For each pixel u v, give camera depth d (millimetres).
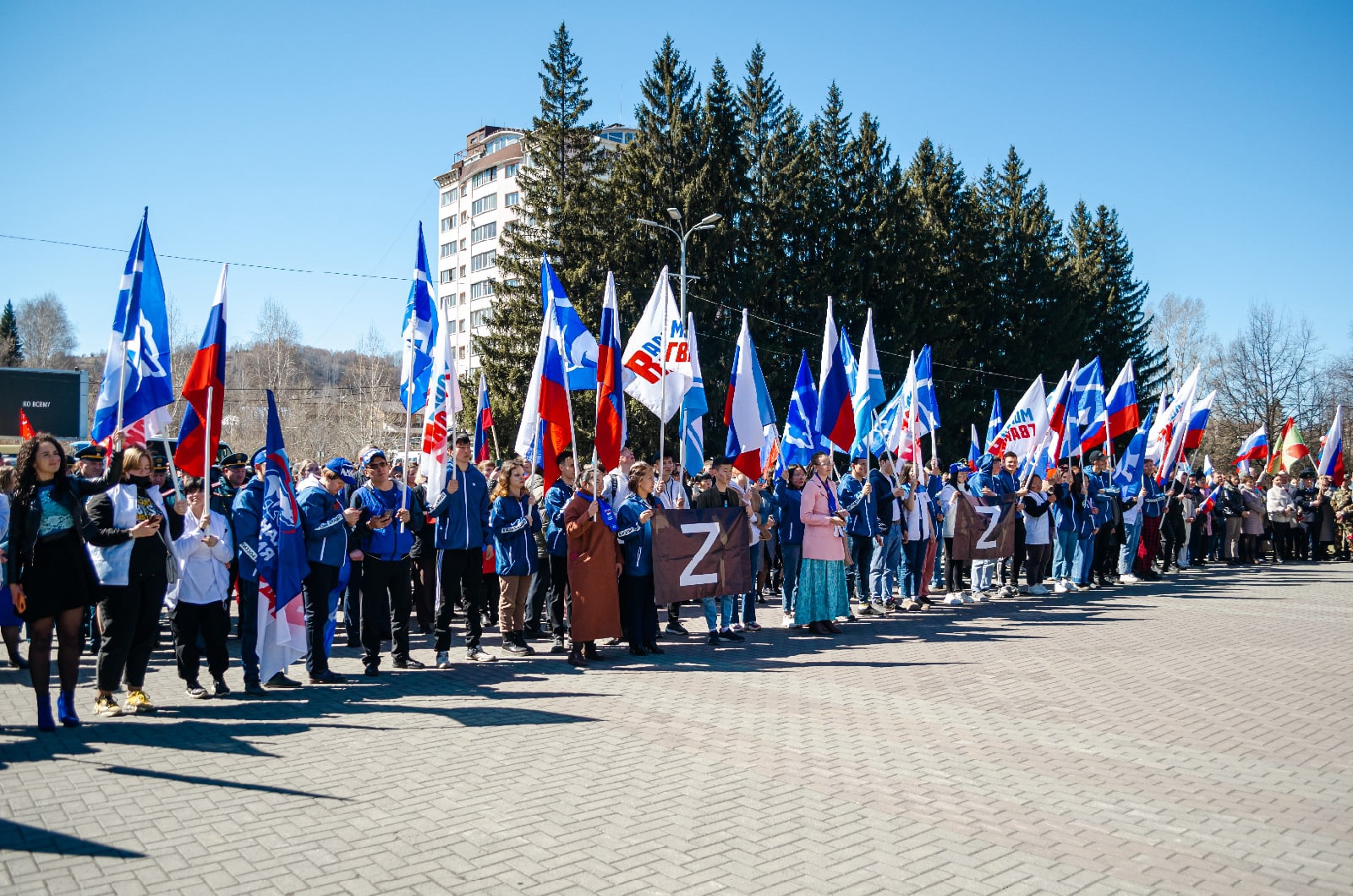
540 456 12891
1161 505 18547
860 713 7457
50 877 4238
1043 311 48562
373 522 8875
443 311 12266
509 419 37062
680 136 36438
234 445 55812
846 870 4332
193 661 8266
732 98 37062
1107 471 17203
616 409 11016
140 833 4789
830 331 13922
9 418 25250
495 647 11039
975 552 14547
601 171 40188
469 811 5137
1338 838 4805
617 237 36594
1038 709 7570
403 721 7230
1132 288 56688
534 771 5883
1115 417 18016
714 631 10961
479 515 9883
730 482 12484
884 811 5133
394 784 5621
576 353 12328
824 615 11789
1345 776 5879
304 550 8711
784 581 12852
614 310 11109
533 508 11328
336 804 5254
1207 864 4441
